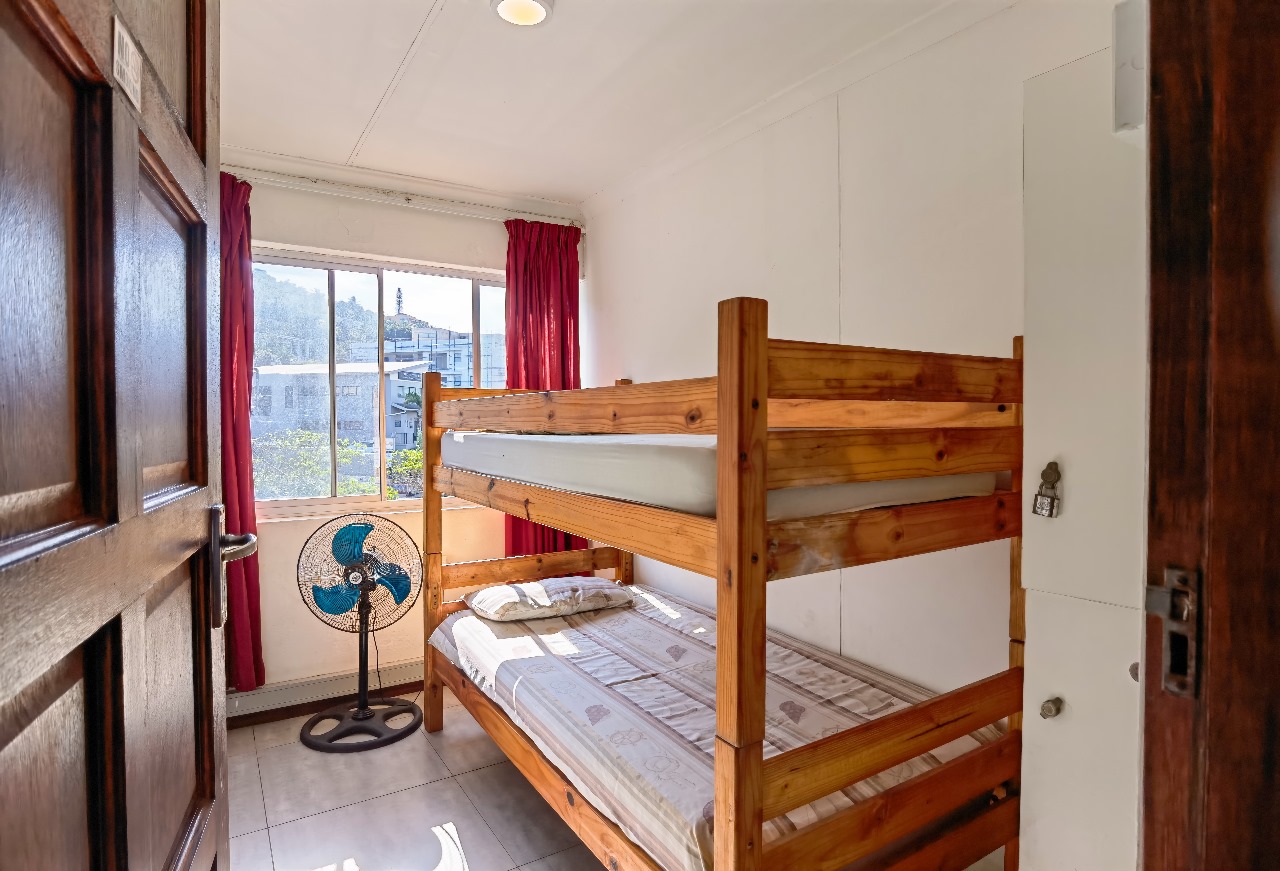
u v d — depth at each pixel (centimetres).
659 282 328
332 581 295
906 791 140
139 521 64
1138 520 113
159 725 72
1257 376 41
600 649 242
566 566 334
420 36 213
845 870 136
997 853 186
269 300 323
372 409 347
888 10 200
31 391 46
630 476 144
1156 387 46
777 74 238
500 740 226
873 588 226
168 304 78
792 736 168
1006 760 159
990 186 191
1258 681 41
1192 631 44
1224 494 42
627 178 340
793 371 116
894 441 134
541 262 367
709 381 120
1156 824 46
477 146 298
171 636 78
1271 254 40
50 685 49
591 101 257
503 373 384
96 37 53
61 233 51
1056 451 123
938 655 206
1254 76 41
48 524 48
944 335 204
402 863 203
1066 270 120
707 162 296
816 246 246
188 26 87
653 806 144
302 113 265
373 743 275
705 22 206
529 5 196
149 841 68
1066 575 123
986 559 193
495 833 219
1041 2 179
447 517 352
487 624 270
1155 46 46
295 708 313
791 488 119
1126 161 111
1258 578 41
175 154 77
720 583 115
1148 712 46
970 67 196
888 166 219
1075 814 126
